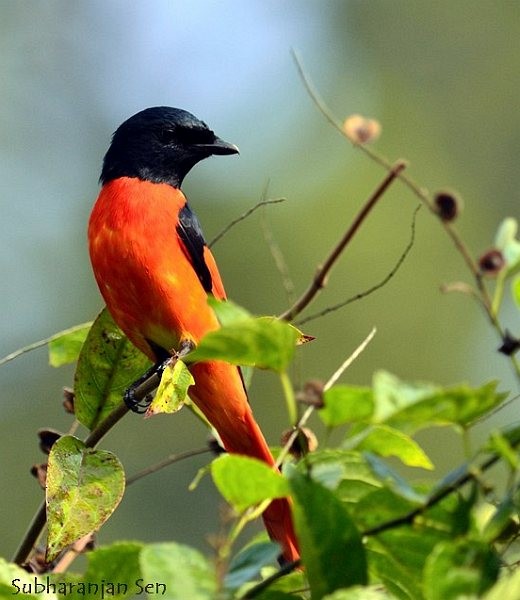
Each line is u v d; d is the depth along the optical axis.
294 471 3.79
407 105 19.81
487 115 19.97
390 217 17.72
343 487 4.16
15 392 15.23
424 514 3.87
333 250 5.16
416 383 3.62
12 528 13.96
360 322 16.77
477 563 3.49
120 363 6.25
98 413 6.29
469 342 17.27
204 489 13.76
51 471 5.22
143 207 7.84
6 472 14.40
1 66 17.73
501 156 19.70
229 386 7.45
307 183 17.70
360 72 19.91
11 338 15.77
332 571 3.72
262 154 17.91
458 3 20.33
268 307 16.56
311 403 3.69
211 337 3.72
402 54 20.28
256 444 7.55
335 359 16.47
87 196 17.36
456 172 19.55
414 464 4.34
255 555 3.99
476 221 19.06
